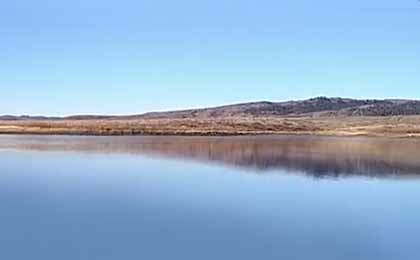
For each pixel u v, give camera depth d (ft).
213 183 63.67
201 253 32.37
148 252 32.50
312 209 46.29
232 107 527.81
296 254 32.17
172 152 118.62
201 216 43.14
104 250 32.91
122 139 194.70
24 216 42.78
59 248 33.30
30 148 131.34
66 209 45.91
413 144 155.74
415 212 44.45
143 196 53.42
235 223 40.45
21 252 32.45
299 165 86.33
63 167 83.25
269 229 38.47
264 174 72.95
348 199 51.60
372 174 72.95
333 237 35.91
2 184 62.39
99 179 67.67
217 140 186.70
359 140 187.42
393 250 32.86
